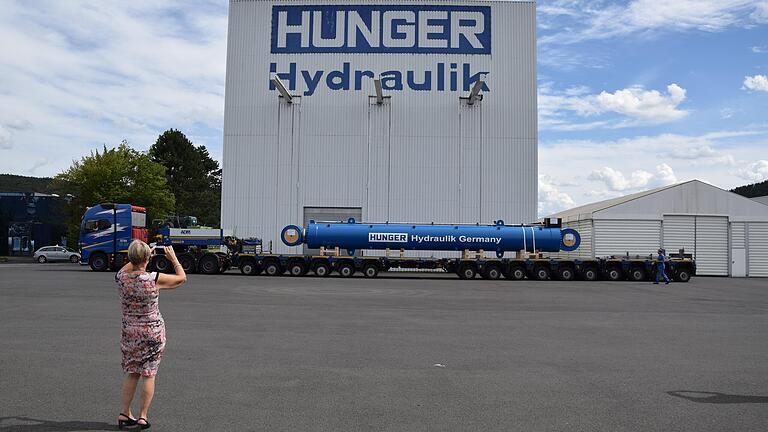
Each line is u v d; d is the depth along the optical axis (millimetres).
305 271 32375
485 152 39281
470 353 10266
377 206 39062
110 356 9508
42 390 7426
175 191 84750
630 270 32906
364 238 33375
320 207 39094
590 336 12336
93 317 14008
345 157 39250
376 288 24281
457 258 33250
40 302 17125
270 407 6789
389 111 39406
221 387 7688
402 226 33781
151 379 6062
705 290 26219
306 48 39781
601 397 7410
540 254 33125
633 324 14367
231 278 29359
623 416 6586
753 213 38719
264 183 39156
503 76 39594
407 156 39250
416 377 8391
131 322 6031
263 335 11867
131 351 6012
